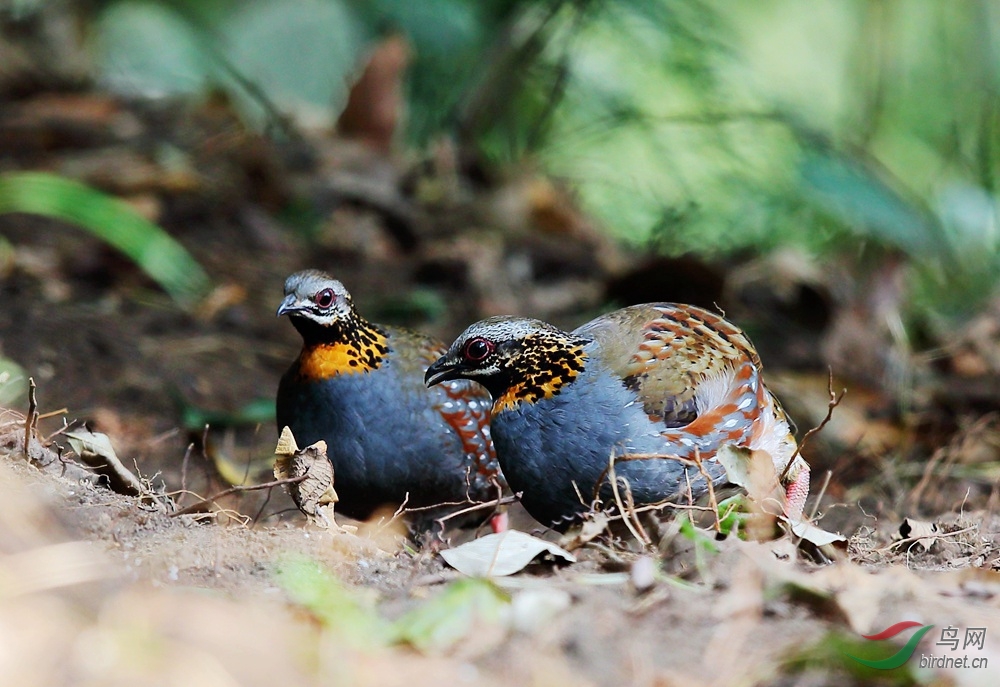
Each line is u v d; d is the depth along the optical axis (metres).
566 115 17.88
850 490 10.02
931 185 16.89
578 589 5.75
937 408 12.19
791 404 11.72
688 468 7.55
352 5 18.70
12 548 5.23
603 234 16.12
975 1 17.70
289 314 8.44
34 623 4.68
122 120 16.30
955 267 15.51
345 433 8.62
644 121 17.00
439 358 8.48
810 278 14.02
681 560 6.10
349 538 6.64
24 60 17.56
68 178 14.28
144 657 4.62
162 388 10.79
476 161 16.72
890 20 17.53
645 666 5.09
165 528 6.48
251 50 20.22
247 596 5.66
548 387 7.65
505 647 5.20
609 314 8.23
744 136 16.80
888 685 5.01
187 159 15.30
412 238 15.05
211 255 13.82
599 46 17.64
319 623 5.28
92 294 12.52
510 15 17.25
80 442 7.24
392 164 16.47
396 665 5.03
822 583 5.77
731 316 13.71
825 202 14.02
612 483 7.04
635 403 7.57
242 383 11.32
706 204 16.12
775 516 6.82
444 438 8.73
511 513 9.48
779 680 5.03
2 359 10.60
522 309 13.86
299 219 15.05
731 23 18.30
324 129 17.28
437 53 17.19
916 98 18.19
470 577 5.92
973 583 6.11
